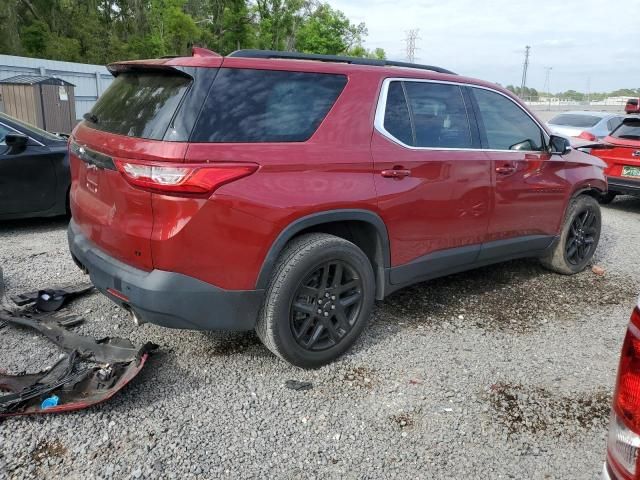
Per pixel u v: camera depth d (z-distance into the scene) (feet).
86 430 9.16
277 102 10.44
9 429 9.09
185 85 9.73
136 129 9.85
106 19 136.36
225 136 9.67
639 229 25.64
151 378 10.73
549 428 9.82
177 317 9.71
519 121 15.29
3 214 20.25
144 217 9.50
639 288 16.97
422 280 13.43
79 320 12.76
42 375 10.37
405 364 11.73
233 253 9.77
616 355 12.57
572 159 16.84
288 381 10.87
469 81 14.19
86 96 69.51
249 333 12.75
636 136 28.66
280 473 8.46
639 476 4.91
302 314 10.93
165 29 119.24
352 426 9.64
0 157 19.76
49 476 8.16
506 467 8.82
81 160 11.43
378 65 12.74
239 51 10.94
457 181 13.14
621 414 5.13
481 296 15.76
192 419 9.59
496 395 10.75
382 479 8.45
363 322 11.94
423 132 12.69
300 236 10.93
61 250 18.48
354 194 11.05
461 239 13.73
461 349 12.50
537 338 13.25
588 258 18.11
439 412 10.14
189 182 9.12
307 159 10.46
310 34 149.28
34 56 108.68
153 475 8.27
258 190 9.80
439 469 8.71
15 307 13.24
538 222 15.96
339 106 11.23
